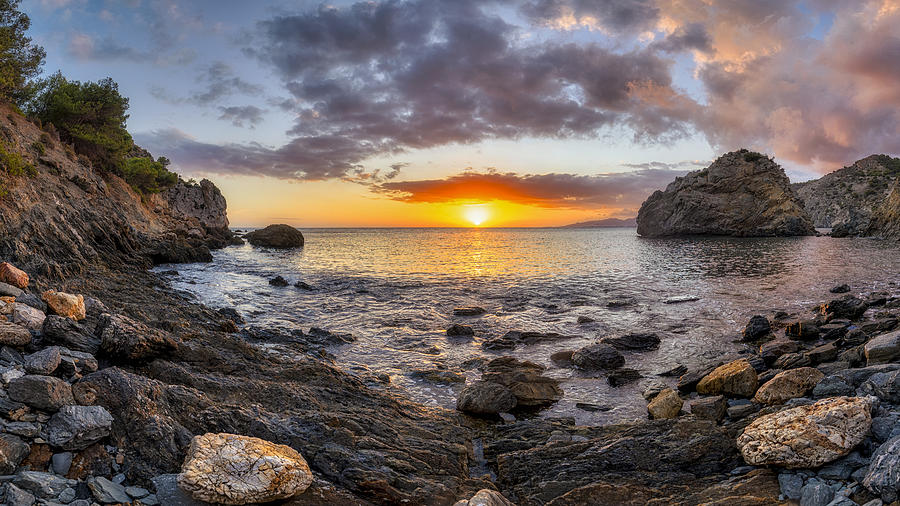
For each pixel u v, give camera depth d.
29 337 8.67
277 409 9.71
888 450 6.35
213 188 112.62
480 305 28.69
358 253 75.19
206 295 30.94
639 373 15.61
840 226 103.06
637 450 8.84
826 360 14.02
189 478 5.77
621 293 32.09
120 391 7.61
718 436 8.93
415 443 9.39
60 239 28.31
